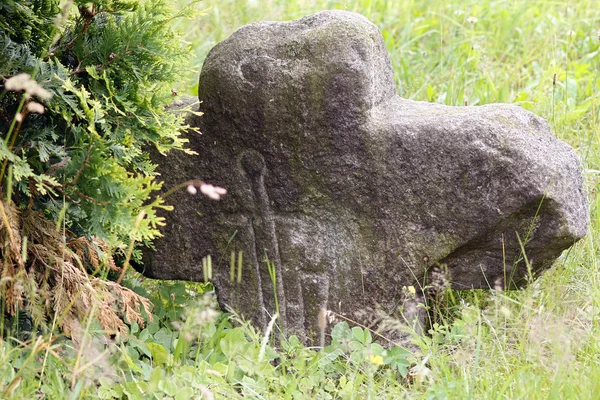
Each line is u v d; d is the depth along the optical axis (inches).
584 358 150.5
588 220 159.6
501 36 287.3
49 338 140.1
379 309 161.9
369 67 152.6
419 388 152.5
